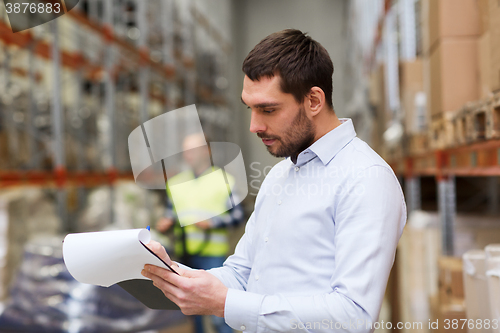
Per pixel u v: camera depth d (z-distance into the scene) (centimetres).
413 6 427
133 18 790
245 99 125
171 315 280
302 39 126
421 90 357
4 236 364
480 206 550
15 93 514
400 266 329
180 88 1066
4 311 266
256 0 1653
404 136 387
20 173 425
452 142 239
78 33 654
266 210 143
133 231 117
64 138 557
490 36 196
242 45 1656
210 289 119
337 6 1590
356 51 1050
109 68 619
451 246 298
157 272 119
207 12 1255
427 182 641
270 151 133
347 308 109
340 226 118
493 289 142
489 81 210
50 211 470
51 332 253
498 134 170
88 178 551
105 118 702
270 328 115
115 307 265
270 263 132
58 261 278
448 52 251
